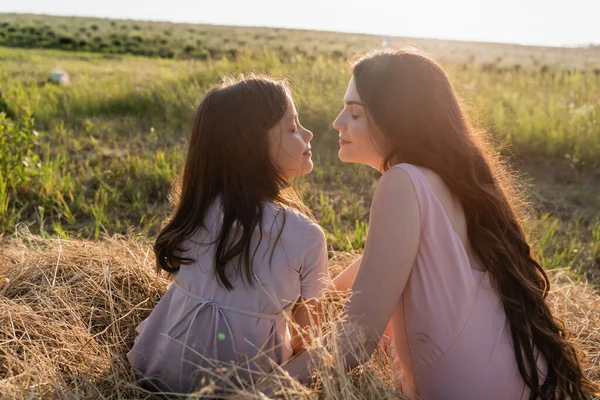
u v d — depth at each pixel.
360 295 2.12
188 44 38.09
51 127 8.54
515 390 2.19
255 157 2.26
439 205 2.12
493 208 2.23
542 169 7.67
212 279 2.26
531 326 2.19
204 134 2.29
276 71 11.32
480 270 2.23
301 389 1.95
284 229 2.22
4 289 2.86
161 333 2.29
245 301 2.22
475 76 12.70
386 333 2.59
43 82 13.00
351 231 5.27
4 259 3.37
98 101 10.17
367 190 6.68
